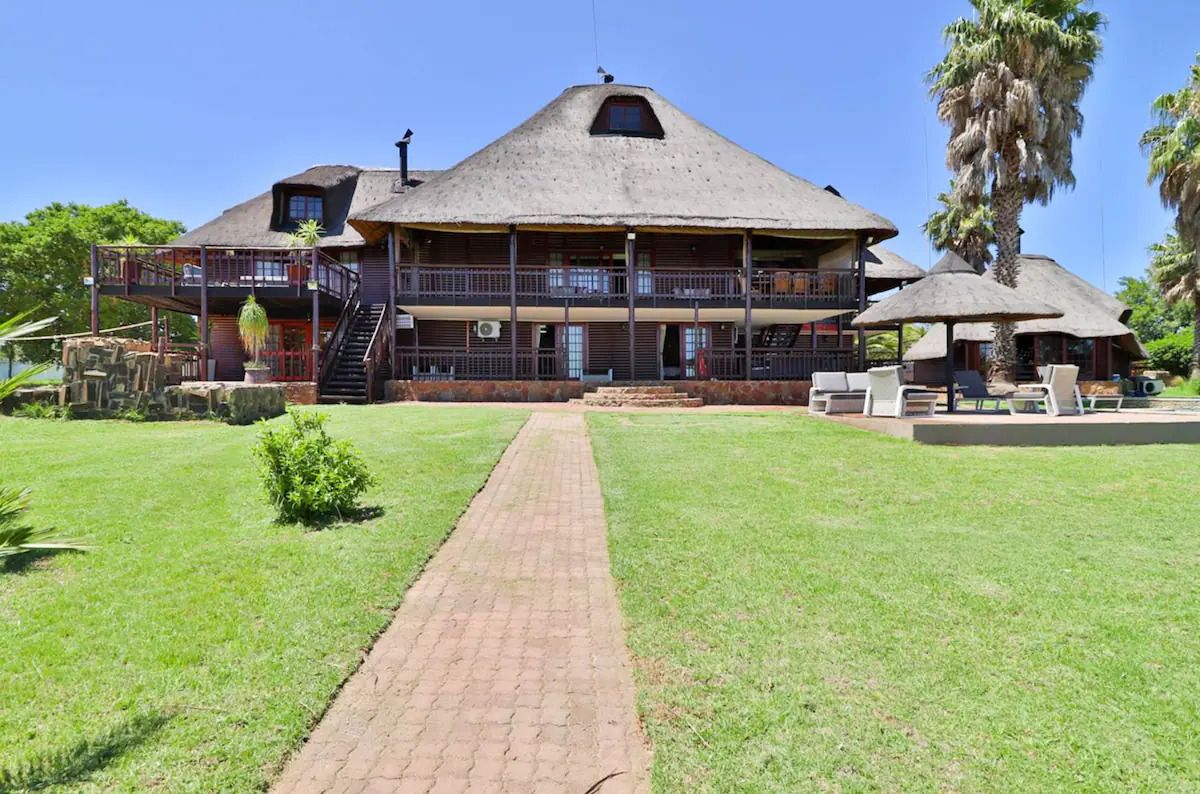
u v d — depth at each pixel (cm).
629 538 478
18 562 398
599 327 2164
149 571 390
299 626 323
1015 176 1923
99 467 678
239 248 1720
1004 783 214
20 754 221
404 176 2366
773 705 259
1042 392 1177
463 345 2122
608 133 2284
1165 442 908
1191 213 2175
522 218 1756
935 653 301
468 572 422
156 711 249
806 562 425
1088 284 2970
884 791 211
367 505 559
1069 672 284
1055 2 1878
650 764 228
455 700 270
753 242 2192
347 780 219
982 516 540
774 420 1177
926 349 2933
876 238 1945
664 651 306
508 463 784
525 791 214
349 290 2077
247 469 684
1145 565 419
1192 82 2156
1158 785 213
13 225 3109
